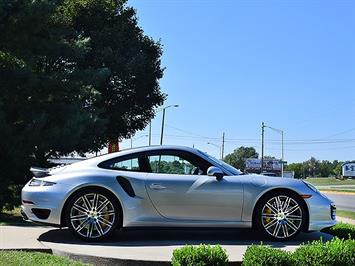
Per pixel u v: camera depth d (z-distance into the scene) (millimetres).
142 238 7559
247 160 100125
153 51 32812
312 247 5434
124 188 7211
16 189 15398
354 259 5305
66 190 7102
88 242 7070
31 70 16141
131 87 30547
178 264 5230
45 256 6086
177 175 7398
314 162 150250
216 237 7754
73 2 29344
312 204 7457
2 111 14383
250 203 7359
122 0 32000
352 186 61312
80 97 17266
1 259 5812
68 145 15500
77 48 17797
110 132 30594
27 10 15445
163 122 47000
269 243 7316
